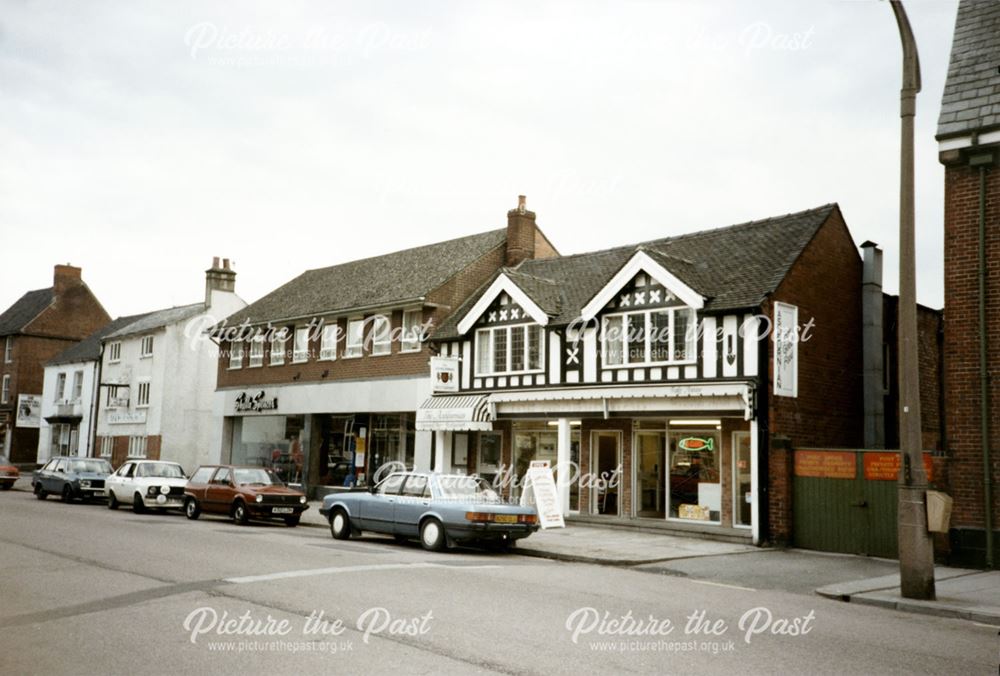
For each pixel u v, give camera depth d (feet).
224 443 126.41
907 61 40.81
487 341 87.10
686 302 68.08
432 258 108.37
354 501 59.82
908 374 40.06
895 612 37.42
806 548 61.41
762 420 63.46
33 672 23.00
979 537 50.11
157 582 37.06
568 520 75.82
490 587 37.63
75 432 166.20
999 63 53.16
